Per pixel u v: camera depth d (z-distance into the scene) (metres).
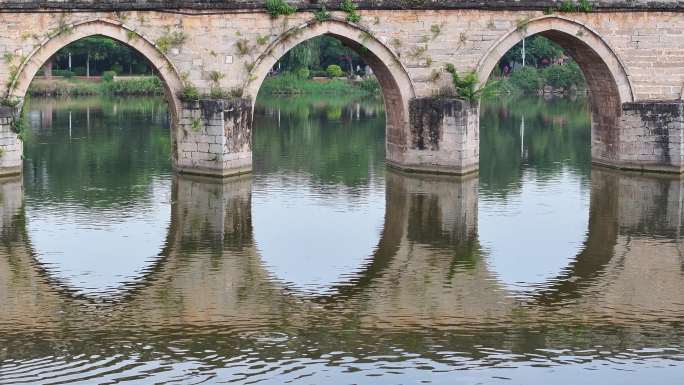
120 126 76.69
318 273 36.59
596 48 56.47
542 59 135.62
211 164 53.00
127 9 51.22
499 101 106.69
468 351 29.27
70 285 34.72
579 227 43.81
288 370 27.77
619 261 38.50
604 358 28.89
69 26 50.78
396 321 31.53
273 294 34.03
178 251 39.12
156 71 52.62
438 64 55.00
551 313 32.44
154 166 57.31
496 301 33.59
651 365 28.42
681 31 57.12
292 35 53.28
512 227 43.69
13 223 43.12
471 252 39.59
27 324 30.84
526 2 55.12
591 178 55.53
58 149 63.66
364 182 53.56
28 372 27.30
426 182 53.75
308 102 106.44
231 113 52.69
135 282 35.12
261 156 62.94
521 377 27.56
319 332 30.55
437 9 54.47
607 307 33.09
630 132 57.28
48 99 103.19
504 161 61.53
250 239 41.09
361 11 53.88
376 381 27.17
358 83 124.06
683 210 47.25
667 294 34.47
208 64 52.78
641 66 57.09
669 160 56.31
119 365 27.86
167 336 30.02
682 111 55.47
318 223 44.06
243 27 52.78
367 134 75.25
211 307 32.59
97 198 48.34
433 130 55.12
